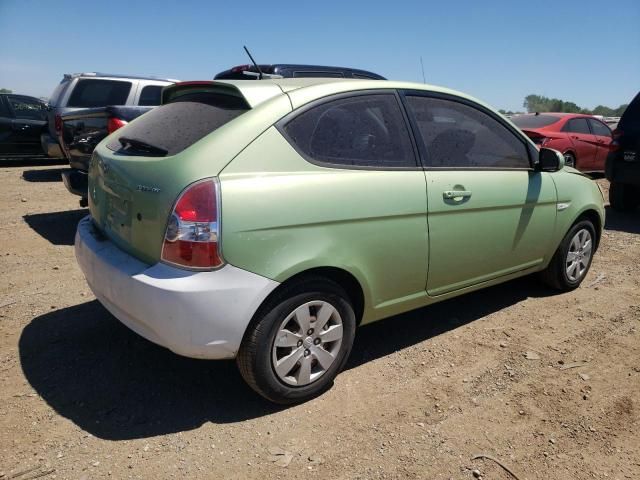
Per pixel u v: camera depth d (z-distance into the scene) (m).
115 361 3.46
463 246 3.67
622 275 5.37
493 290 4.93
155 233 2.70
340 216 2.96
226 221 2.61
